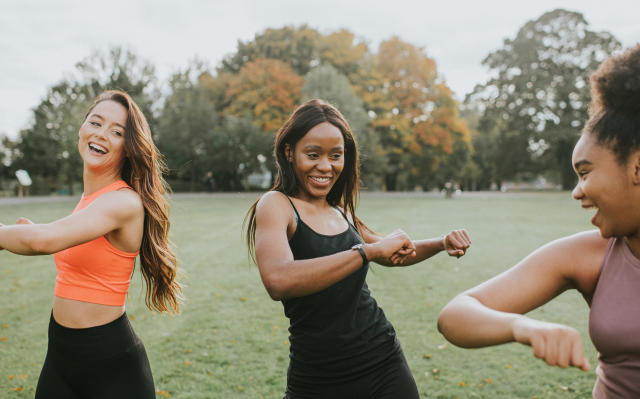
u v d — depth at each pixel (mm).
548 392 3238
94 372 1817
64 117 31062
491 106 43312
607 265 1066
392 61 39062
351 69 39719
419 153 40250
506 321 883
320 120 1728
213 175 42844
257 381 3428
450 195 32031
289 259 1442
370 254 1351
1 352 3945
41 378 1871
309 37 40969
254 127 35344
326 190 1793
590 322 1072
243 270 7191
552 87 40219
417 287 6051
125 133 1938
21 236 1562
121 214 1809
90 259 1802
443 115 39938
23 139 39344
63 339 1817
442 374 3535
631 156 924
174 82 38625
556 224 13492
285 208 1699
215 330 4492
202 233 11367
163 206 2059
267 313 5031
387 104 37656
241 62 44719
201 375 3520
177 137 37031
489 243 9766
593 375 3480
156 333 4398
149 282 2215
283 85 36406
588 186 980
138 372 1899
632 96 907
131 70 35094
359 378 1698
